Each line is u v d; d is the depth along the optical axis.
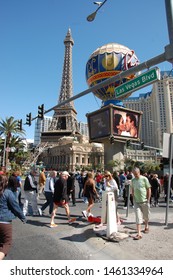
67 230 7.62
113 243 5.99
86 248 5.77
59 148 130.75
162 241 6.07
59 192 8.36
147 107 81.62
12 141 52.22
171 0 7.03
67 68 147.00
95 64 27.77
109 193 6.76
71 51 150.75
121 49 27.22
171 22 6.99
